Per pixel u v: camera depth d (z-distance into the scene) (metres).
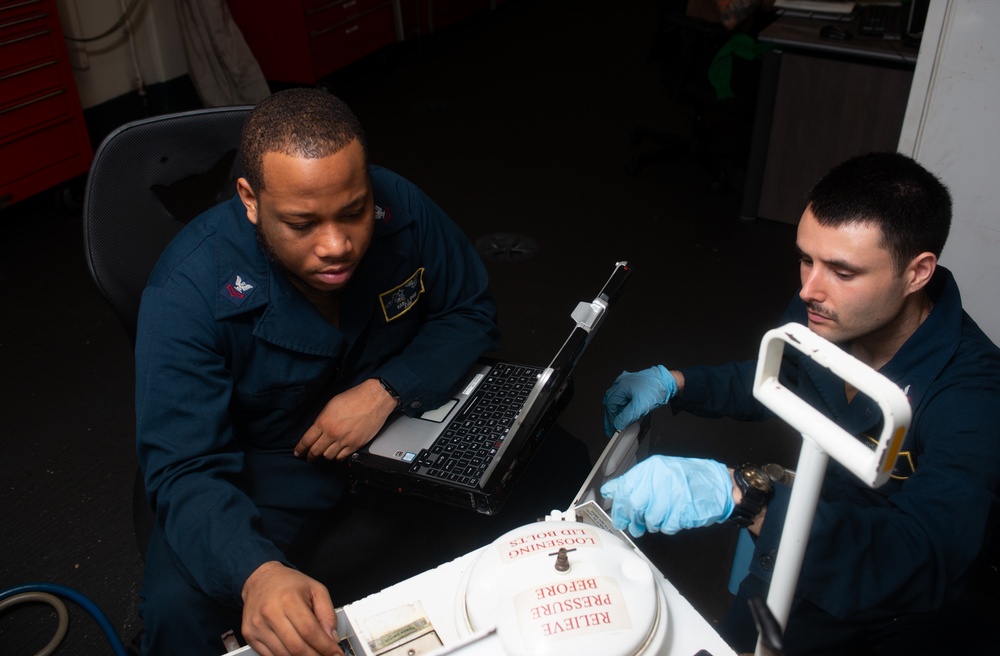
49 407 2.20
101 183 1.24
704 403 1.29
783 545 0.59
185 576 1.07
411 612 0.73
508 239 2.97
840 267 0.96
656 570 0.74
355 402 1.18
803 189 2.94
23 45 2.85
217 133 1.33
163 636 1.08
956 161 1.78
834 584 0.87
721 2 2.83
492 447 1.12
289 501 1.21
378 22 4.36
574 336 0.98
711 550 1.72
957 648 1.05
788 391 0.58
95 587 1.68
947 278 1.06
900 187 0.92
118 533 1.81
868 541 0.87
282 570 0.93
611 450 1.04
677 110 4.11
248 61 3.85
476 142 3.79
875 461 0.51
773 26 2.80
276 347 1.17
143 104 3.85
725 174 3.26
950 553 0.88
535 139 3.81
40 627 1.60
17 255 2.94
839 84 2.70
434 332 1.33
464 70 4.73
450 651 0.61
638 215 3.14
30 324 2.55
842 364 0.53
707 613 1.58
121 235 1.26
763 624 0.54
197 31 3.74
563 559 0.66
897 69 2.58
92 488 1.94
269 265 1.14
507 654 0.61
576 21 5.61
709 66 3.08
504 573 0.66
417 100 4.30
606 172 3.49
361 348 1.28
